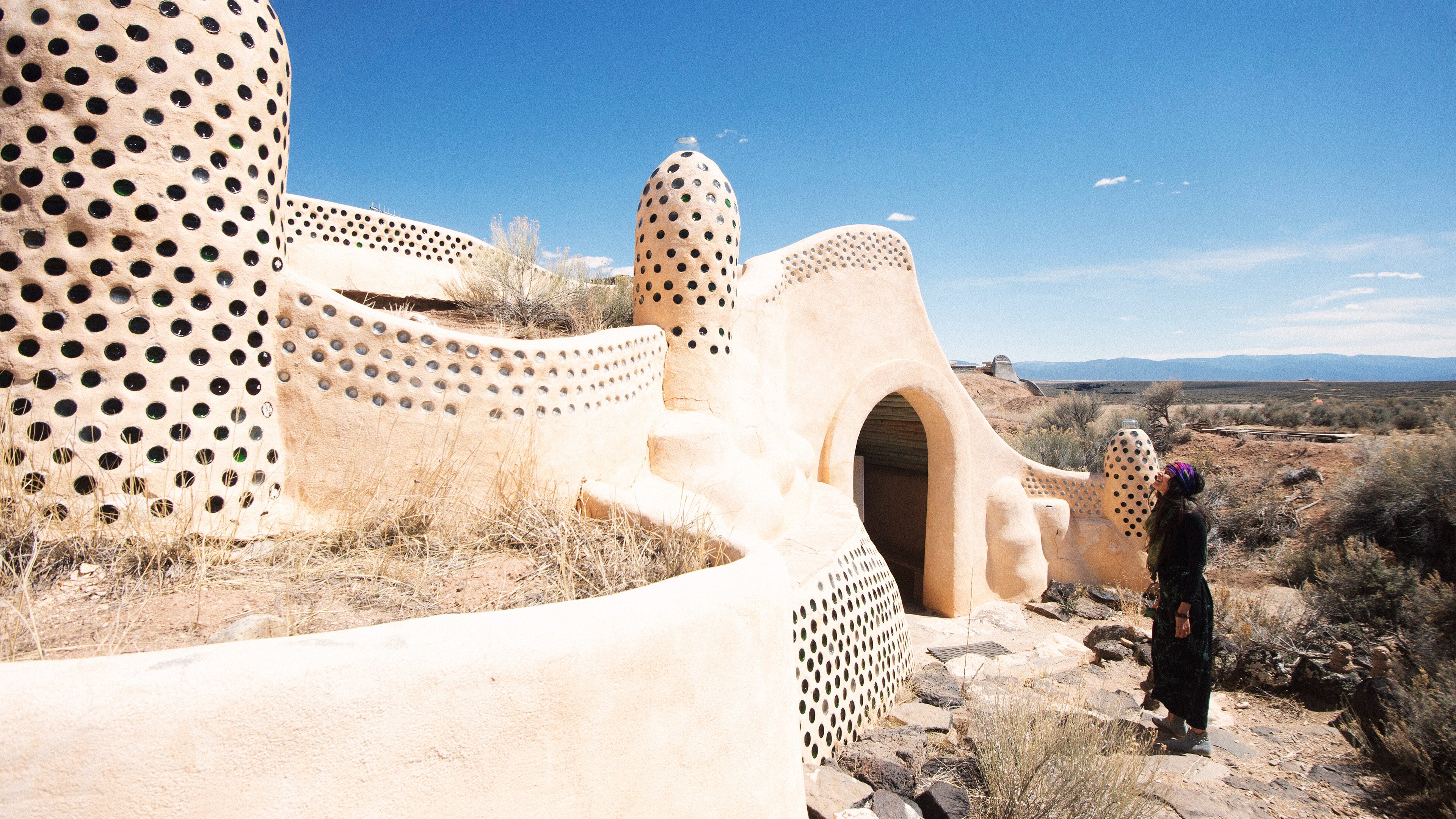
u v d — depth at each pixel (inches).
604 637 83.7
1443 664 209.2
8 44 119.6
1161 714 224.5
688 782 92.0
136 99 124.7
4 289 118.1
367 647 69.4
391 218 375.2
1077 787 155.2
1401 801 178.9
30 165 119.0
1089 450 646.5
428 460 165.3
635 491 203.3
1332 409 968.3
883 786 175.8
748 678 103.3
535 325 337.1
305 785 63.3
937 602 387.9
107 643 95.7
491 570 143.2
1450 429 456.4
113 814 57.1
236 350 138.2
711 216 251.8
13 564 107.5
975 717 209.2
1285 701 246.1
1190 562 201.6
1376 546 343.3
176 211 128.3
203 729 60.1
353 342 156.8
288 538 140.3
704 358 252.2
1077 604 374.0
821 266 354.0
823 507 308.8
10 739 54.9
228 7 135.7
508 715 74.5
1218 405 1120.2
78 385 121.7
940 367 390.0
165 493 126.6
